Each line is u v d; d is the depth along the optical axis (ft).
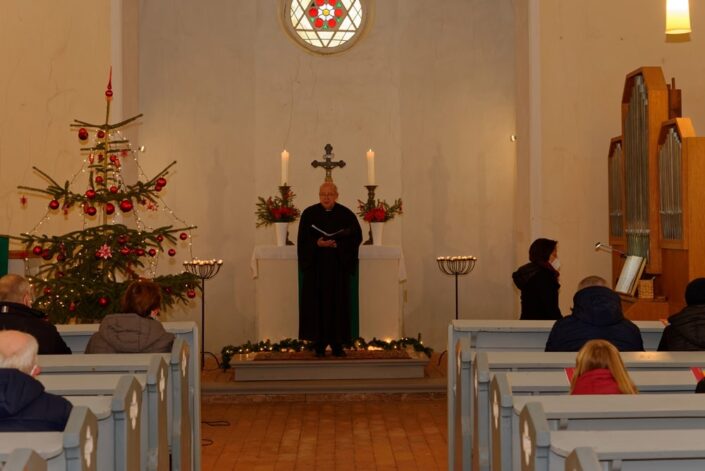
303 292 29.84
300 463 20.57
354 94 37.11
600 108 30.99
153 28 35.60
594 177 30.94
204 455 21.34
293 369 29.04
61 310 22.72
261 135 36.73
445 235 36.60
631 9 30.96
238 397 28.07
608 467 7.75
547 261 24.04
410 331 36.60
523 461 9.18
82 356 15.10
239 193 36.35
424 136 36.81
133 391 11.44
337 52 37.17
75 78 29.01
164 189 35.37
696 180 23.53
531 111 31.35
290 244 32.27
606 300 16.01
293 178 36.78
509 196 36.14
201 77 36.01
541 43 30.99
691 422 9.80
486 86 36.37
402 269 31.09
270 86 36.81
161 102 35.63
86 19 29.17
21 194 27.96
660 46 30.86
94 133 29.07
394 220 36.70
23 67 28.30
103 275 23.15
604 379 11.63
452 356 18.08
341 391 28.25
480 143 36.42
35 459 7.43
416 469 20.03
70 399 11.03
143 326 16.61
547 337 18.40
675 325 16.01
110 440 10.67
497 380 11.14
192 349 18.10
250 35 36.73
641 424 9.75
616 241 29.50
